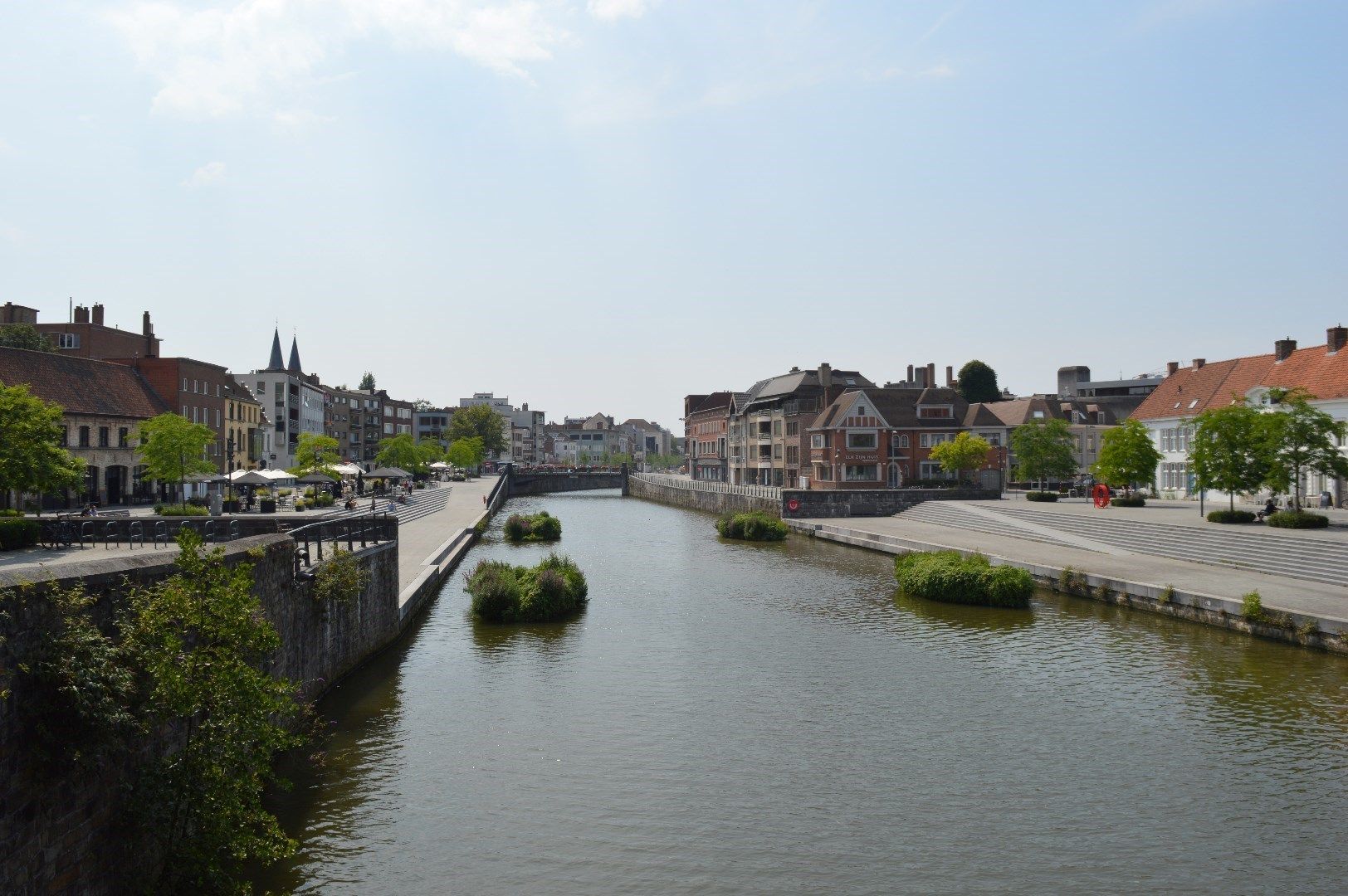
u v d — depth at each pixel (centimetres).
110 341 7706
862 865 1463
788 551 5759
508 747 1978
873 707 2292
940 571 3819
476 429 16238
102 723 1006
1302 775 1842
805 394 10300
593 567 4966
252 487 6084
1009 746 2011
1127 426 6203
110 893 1102
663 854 1495
